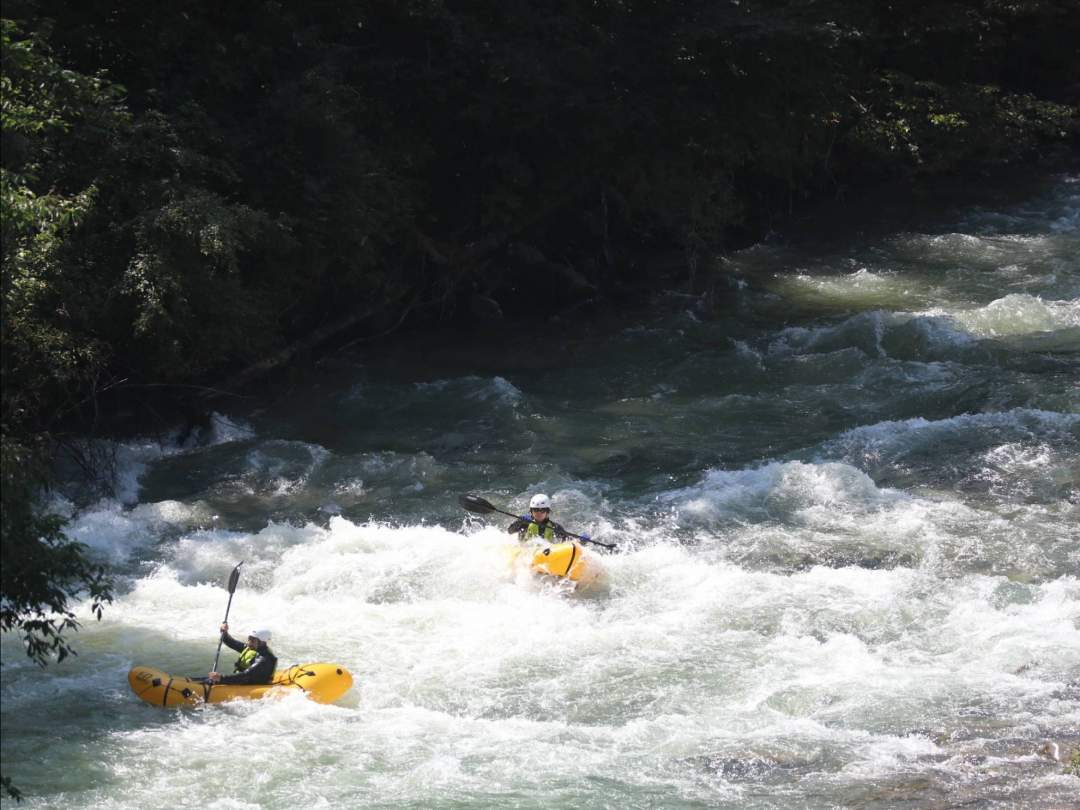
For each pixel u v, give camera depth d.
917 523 43.88
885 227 92.00
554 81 67.00
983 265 81.38
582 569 39.88
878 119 99.38
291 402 60.41
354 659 35.66
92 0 56.50
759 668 34.25
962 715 30.92
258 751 30.16
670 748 29.92
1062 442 50.31
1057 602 37.50
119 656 36.03
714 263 83.62
